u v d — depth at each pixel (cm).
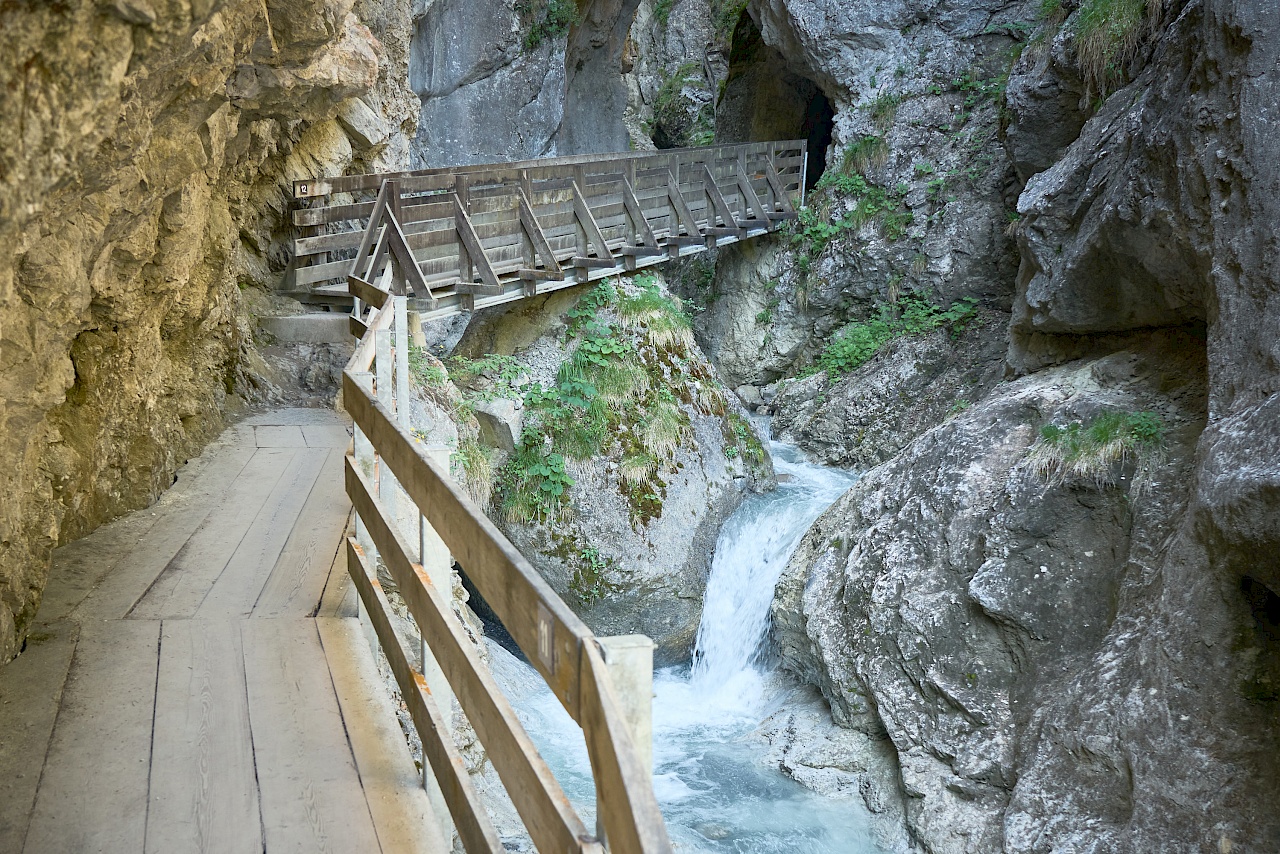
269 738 330
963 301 1360
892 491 850
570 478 972
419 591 289
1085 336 916
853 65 1523
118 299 443
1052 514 715
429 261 867
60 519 455
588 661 164
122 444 550
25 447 360
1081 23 1055
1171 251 741
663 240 1225
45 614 424
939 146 1423
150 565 486
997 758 667
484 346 1077
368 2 1113
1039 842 601
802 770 772
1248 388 624
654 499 999
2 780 300
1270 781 524
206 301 670
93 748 320
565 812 177
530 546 959
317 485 627
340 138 1041
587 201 1102
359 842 276
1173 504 668
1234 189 660
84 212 319
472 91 1772
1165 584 604
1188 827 539
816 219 1498
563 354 1065
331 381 888
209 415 738
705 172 1341
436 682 305
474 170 1177
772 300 1524
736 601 1003
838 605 818
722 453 1095
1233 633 565
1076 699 632
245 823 283
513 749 204
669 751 826
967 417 855
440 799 298
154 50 232
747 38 1797
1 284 242
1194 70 716
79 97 203
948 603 739
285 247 955
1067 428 748
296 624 423
